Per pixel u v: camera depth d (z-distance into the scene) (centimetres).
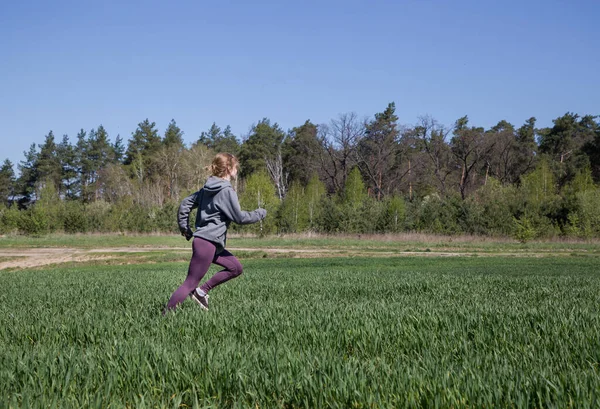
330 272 1652
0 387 328
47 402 302
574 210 4325
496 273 1816
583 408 289
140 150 10600
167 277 1360
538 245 3766
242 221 646
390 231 4688
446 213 4600
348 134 8481
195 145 9056
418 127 8700
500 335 492
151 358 390
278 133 10069
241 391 330
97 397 305
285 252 3253
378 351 452
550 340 471
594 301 809
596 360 405
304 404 313
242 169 9275
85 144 10812
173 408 304
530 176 6144
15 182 10100
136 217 5209
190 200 663
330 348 438
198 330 520
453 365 381
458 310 641
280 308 677
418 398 308
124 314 630
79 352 422
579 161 8375
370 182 8825
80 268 2295
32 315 631
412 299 827
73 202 5534
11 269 2394
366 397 308
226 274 680
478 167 9225
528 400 303
